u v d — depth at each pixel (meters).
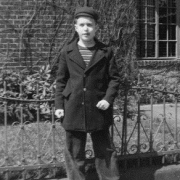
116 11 8.25
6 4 7.57
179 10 9.49
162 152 4.71
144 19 9.21
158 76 9.09
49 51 7.79
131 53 8.47
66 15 7.84
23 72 7.56
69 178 4.09
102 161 4.10
